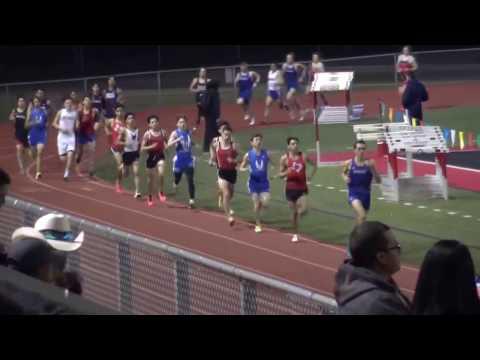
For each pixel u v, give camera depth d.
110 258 15.45
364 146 33.09
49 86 77.56
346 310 8.41
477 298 8.41
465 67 84.94
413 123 46.22
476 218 37.06
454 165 48.53
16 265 10.91
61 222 13.52
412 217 37.59
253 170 35.97
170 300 13.79
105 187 46.78
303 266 30.95
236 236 35.66
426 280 8.38
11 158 57.41
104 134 64.44
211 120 54.53
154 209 41.09
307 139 59.56
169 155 54.03
